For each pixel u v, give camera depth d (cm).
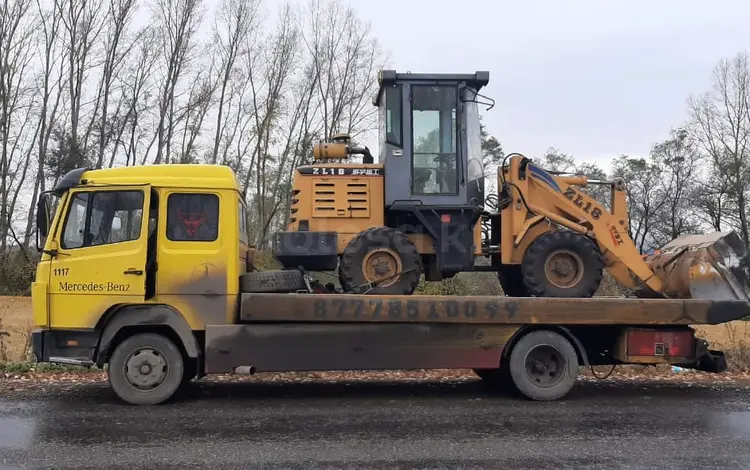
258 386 848
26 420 632
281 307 707
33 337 698
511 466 491
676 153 4688
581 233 861
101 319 697
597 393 802
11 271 2278
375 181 875
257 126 3306
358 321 721
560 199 880
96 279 693
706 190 4438
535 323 743
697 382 900
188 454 518
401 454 522
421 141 870
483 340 742
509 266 920
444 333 738
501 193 900
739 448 543
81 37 3112
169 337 724
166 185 710
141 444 547
